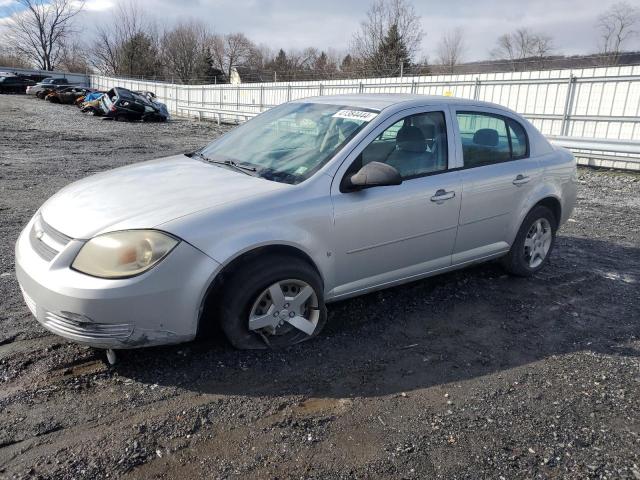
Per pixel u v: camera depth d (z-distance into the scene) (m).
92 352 3.34
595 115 13.95
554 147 5.25
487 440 2.71
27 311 3.91
